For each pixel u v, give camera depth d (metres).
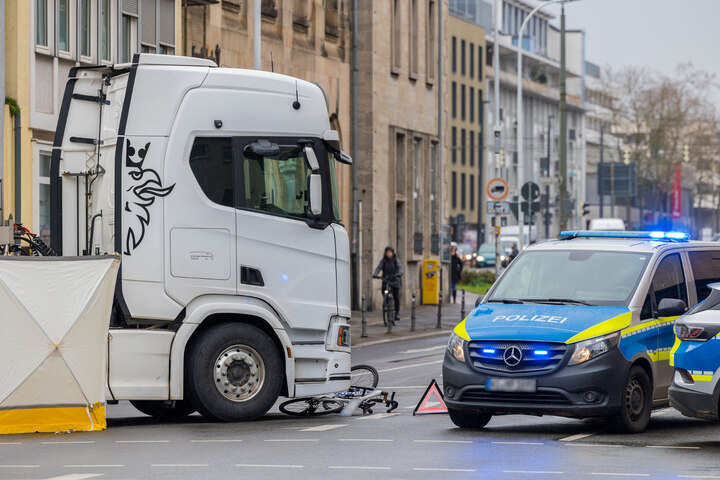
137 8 61.25
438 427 29.69
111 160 30.80
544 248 30.97
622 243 30.64
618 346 27.52
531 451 24.78
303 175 31.77
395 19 92.62
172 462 23.16
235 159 30.83
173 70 30.64
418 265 95.31
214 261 30.53
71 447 25.53
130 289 30.14
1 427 27.94
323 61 83.00
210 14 69.25
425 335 66.25
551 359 27.25
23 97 52.94
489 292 30.28
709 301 25.72
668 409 33.72
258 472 21.81
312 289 31.80
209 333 30.59
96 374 28.78
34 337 28.19
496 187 84.25
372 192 87.25
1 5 52.22
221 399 30.61
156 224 30.17
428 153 97.06
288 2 78.62
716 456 24.03
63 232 31.66
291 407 33.34
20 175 52.50
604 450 24.94
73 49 56.31
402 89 92.50
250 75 31.31
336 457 23.88
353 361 51.78
